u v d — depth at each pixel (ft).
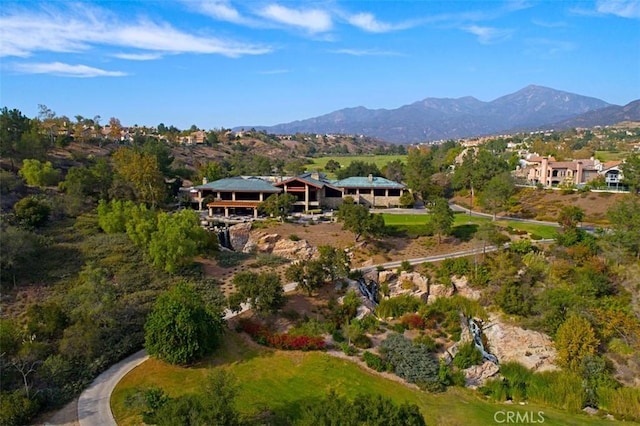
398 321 184.96
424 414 130.00
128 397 122.01
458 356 161.89
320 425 87.76
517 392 149.18
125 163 324.80
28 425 110.52
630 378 150.82
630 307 172.76
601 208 291.17
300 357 154.30
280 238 260.42
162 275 198.90
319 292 195.21
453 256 232.73
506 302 184.65
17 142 316.19
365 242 250.78
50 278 183.32
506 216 307.99
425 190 379.35
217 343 152.46
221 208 329.72
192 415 91.15
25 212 223.92
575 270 195.62
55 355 134.72
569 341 157.28
